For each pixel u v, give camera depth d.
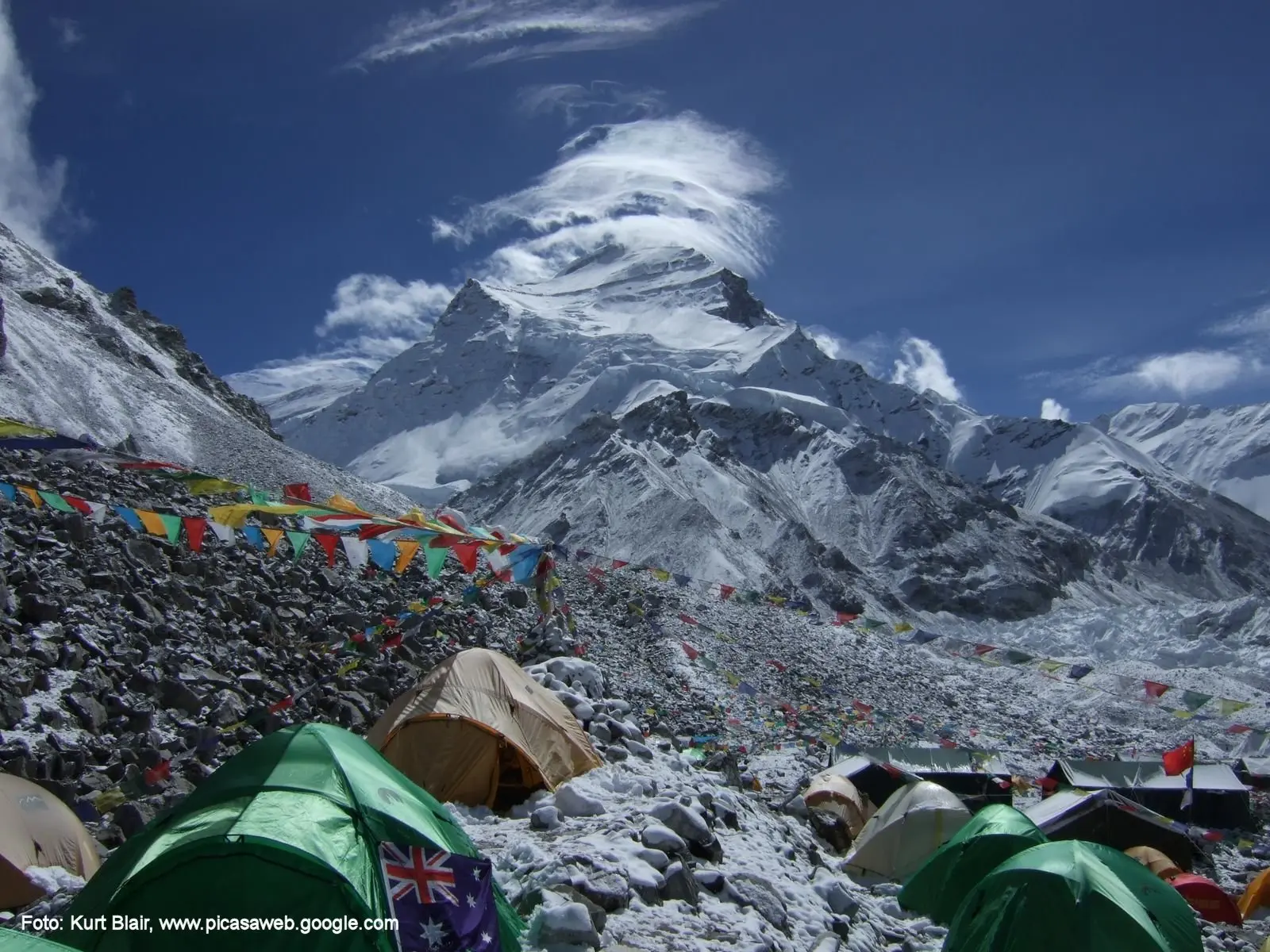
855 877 21.70
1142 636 129.50
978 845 17.53
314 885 9.69
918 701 66.19
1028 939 13.56
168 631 21.98
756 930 12.57
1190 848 27.84
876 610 152.50
